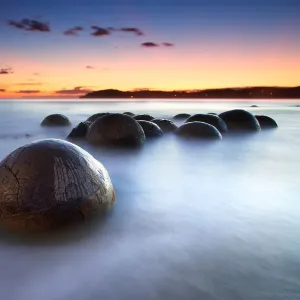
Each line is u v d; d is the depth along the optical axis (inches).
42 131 706.8
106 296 136.6
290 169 367.6
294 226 201.3
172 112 1437.0
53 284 144.7
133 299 134.7
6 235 179.8
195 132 514.6
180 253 169.0
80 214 185.2
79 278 148.4
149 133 508.1
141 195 262.2
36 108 1871.3
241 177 328.8
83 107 2044.8
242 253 168.4
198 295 136.6
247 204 241.9
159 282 145.3
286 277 147.8
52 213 179.6
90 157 205.3
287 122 930.7
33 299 135.1
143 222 206.5
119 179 318.0
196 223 206.5
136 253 169.2
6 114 1274.6
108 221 199.8
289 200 251.3
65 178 185.2
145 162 398.0
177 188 285.1
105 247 175.2
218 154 448.8
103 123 442.3
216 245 177.2
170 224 204.2
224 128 597.6
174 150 462.9
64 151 193.5
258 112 1438.2
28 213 178.4
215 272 152.1
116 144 433.7
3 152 479.8
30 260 162.7
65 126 762.2
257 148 499.2
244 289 139.9
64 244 177.3
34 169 184.1
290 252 169.3
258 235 188.9
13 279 148.2
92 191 190.7
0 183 183.5
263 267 155.4
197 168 370.3
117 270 154.5
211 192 273.9
